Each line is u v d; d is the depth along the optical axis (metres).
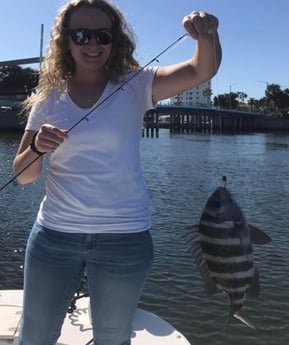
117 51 3.11
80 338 4.16
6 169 32.94
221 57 2.98
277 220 17.89
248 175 33.31
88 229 2.92
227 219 2.61
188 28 2.86
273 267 11.48
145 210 3.04
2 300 4.75
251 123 124.25
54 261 2.98
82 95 3.05
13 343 4.12
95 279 2.98
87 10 3.01
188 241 2.77
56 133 2.83
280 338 8.17
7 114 83.75
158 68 3.15
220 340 8.12
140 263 2.97
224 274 2.63
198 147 62.31
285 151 57.66
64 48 3.11
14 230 15.70
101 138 2.93
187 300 9.58
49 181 3.06
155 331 4.30
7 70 83.50
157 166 37.78
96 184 2.92
